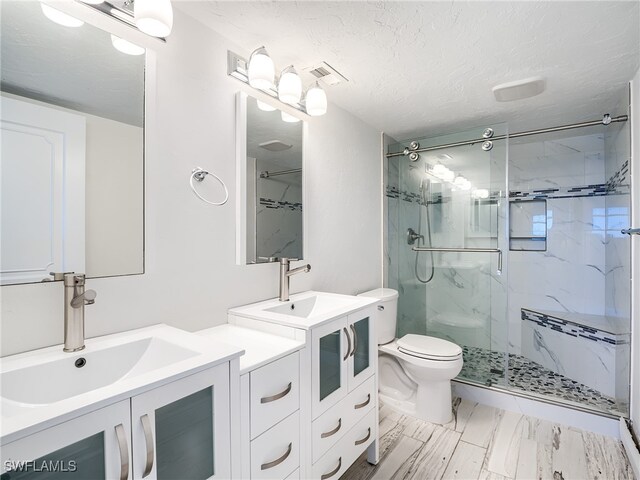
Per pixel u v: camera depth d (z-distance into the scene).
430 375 2.04
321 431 1.29
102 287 1.06
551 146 3.07
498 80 1.84
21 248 0.91
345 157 2.29
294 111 1.81
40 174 0.95
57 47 0.99
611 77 1.81
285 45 1.52
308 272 1.95
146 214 1.16
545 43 1.48
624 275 2.09
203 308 1.36
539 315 2.96
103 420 0.66
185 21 1.30
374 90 1.96
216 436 0.88
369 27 1.38
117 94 1.11
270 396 1.06
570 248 2.98
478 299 2.49
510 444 1.86
